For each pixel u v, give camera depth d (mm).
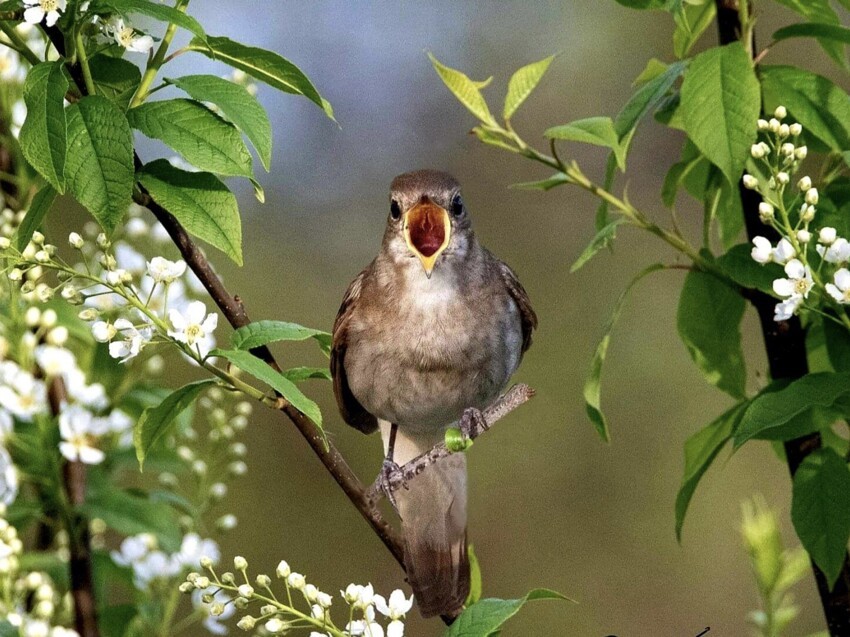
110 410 8680
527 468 17484
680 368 17781
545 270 18516
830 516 6672
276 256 18109
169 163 6309
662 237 7730
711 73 6844
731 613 16797
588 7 19250
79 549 8086
